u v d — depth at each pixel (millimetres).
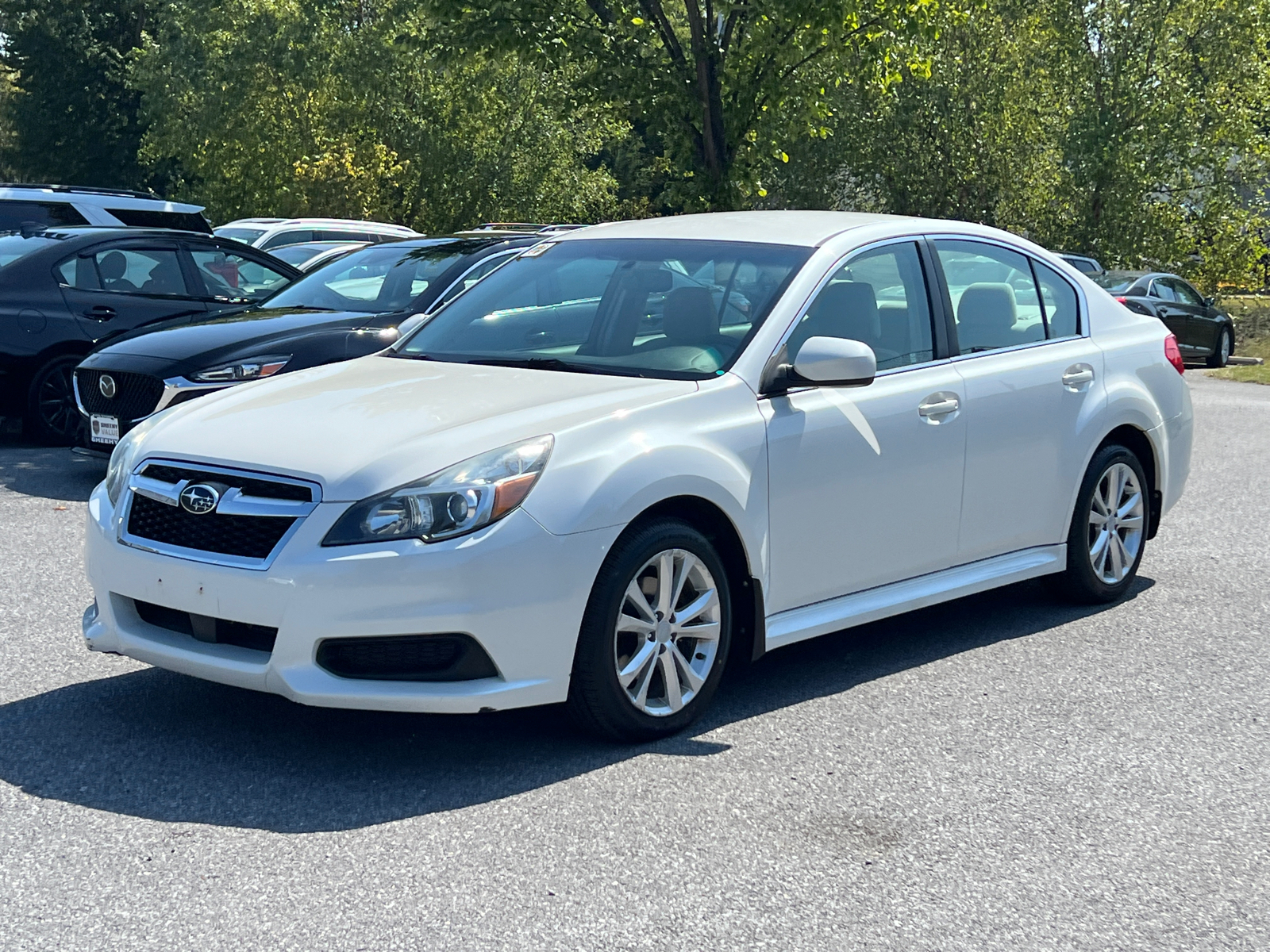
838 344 4723
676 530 4430
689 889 3402
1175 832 3830
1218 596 6609
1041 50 34188
